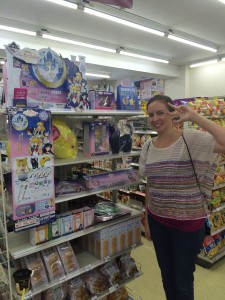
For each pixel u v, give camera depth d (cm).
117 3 206
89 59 635
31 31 497
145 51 664
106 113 207
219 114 335
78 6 386
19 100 168
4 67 173
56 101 188
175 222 171
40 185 173
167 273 191
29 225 170
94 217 218
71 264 198
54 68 185
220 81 738
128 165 414
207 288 283
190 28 512
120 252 226
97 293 209
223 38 574
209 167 166
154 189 181
